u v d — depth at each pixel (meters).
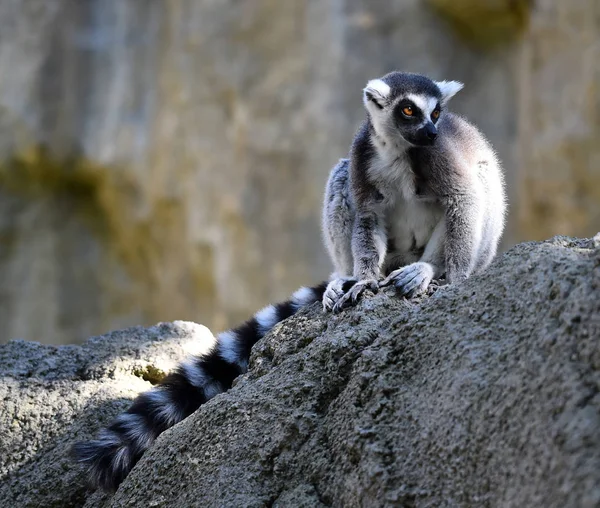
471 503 9.34
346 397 11.34
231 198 49.31
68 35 51.81
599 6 44.16
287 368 12.52
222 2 50.12
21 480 14.90
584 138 44.19
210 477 11.88
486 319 10.48
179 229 50.84
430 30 48.12
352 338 12.11
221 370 15.44
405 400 10.69
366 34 48.41
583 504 8.02
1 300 52.97
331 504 10.80
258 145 49.03
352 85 48.28
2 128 51.47
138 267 52.81
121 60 51.75
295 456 11.53
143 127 51.41
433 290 14.25
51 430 15.34
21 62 51.50
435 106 17.06
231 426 12.20
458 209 16.12
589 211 44.44
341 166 18.28
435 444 9.92
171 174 50.59
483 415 9.56
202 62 50.12
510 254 11.05
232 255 49.28
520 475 8.88
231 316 49.31
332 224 17.97
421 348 10.95
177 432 12.84
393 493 10.00
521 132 46.75
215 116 49.88
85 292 53.03
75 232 53.41
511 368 9.63
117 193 52.00
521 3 46.75
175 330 17.75
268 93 49.06
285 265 48.53
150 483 12.52
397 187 16.64
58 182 53.09
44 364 16.42
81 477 14.68
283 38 49.16
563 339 9.21
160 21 51.75
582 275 9.60
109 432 14.40
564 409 8.73
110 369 16.45
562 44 45.09
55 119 51.50
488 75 48.00
